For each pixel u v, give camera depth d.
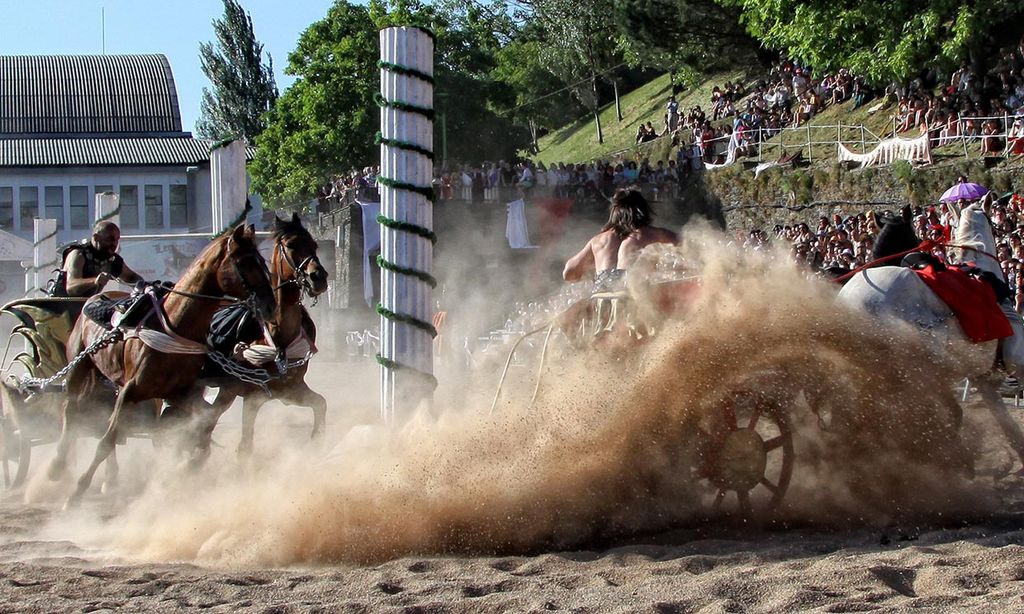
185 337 8.98
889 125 31.09
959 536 7.33
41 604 6.00
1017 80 26.92
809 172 30.19
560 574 6.56
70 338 10.23
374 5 46.53
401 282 9.59
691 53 46.31
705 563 6.72
